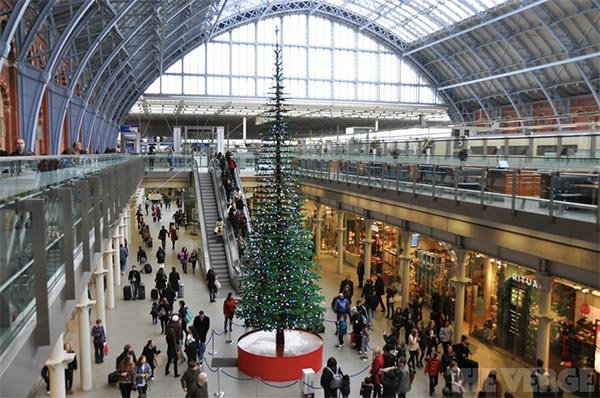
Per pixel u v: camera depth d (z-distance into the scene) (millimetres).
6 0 15375
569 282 13484
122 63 31312
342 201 27422
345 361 16281
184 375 12414
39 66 19828
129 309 21422
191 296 22766
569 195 11258
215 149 44906
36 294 5621
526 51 48625
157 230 43219
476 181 14773
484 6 45219
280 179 16062
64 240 7074
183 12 35406
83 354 13664
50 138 21406
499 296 18391
